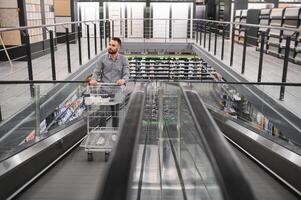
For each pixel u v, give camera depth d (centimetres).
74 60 780
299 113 406
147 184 238
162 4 1305
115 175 125
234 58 830
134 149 148
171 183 249
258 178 317
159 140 333
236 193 120
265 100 480
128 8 1302
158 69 1177
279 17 836
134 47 1209
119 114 368
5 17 757
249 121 475
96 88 384
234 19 1251
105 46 1059
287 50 479
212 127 179
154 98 343
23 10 755
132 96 251
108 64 458
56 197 276
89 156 366
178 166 284
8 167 268
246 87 499
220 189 124
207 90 443
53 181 308
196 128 181
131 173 129
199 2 1631
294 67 700
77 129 431
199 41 1204
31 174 301
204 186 165
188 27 1333
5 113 398
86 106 404
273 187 298
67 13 1214
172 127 346
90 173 330
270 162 332
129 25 1315
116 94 379
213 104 467
